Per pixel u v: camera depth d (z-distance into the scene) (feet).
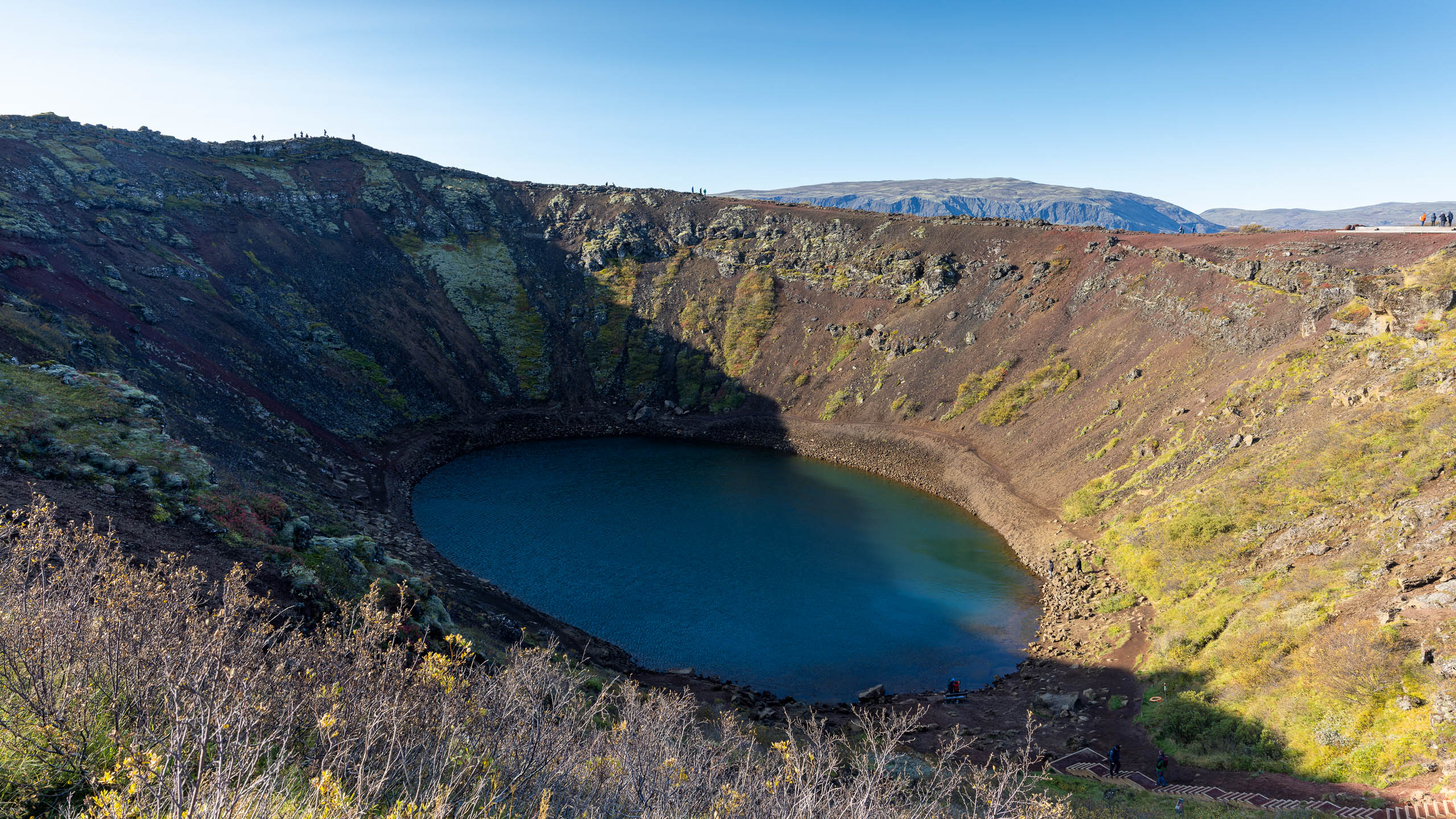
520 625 122.62
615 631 143.23
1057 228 321.73
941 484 238.89
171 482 85.10
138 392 113.80
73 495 74.74
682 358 352.90
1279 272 193.67
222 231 297.94
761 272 379.14
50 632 26.35
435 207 409.49
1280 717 85.92
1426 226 207.82
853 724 105.40
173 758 20.62
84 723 22.76
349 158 416.05
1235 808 69.92
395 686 30.14
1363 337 154.61
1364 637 85.51
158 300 224.53
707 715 104.01
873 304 335.26
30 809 20.84
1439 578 87.86
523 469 260.01
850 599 162.40
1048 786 82.02
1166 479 167.02
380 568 96.94
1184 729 94.32
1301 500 126.72
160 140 346.95
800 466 271.49
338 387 266.57
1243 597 114.11
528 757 30.81
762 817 35.60
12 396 91.76
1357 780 71.61
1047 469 209.97
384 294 334.44
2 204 218.18
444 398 302.66
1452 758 66.54
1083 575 157.38
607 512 213.87
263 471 162.91
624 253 407.85
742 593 163.63
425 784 26.12
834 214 402.31
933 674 133.49
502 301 370.12
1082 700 113.70
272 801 20.52
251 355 236.22
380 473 225.35
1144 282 242.78
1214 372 189.06
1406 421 123.44
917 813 43.55
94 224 243.81
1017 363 262.88
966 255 324.19
